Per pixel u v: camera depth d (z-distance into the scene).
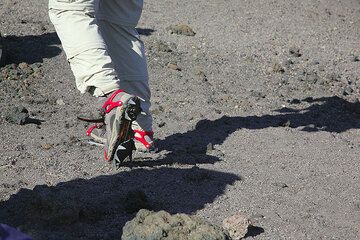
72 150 8.09
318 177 7.80
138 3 7.87
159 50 12.30
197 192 7.16
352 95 11.26
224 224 6.30
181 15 14.34
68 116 9.30
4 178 7.27
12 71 10.70
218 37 13.34
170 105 10.00
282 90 11.10
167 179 7.40
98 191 7.00
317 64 12.62
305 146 8.73
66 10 6.74
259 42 13.34
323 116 10.04
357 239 6.45
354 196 7.38
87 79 6.64
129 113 6.51
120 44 7.86
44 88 10.33
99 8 7.69
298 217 6.80
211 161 8.02
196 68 11.55
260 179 7.61
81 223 6.28
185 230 5.77
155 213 5.95
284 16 15.04
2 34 12.28
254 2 15.65
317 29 14.55
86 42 6.62
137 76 7.95
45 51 11.72
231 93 10.77
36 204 6.36
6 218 6.30
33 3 14.09
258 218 6.68
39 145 8.20
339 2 16.61
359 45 13.93
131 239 5.73
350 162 8.30
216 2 15.34
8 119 8.88
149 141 8.12
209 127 9.21
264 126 9.38
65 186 7.08
